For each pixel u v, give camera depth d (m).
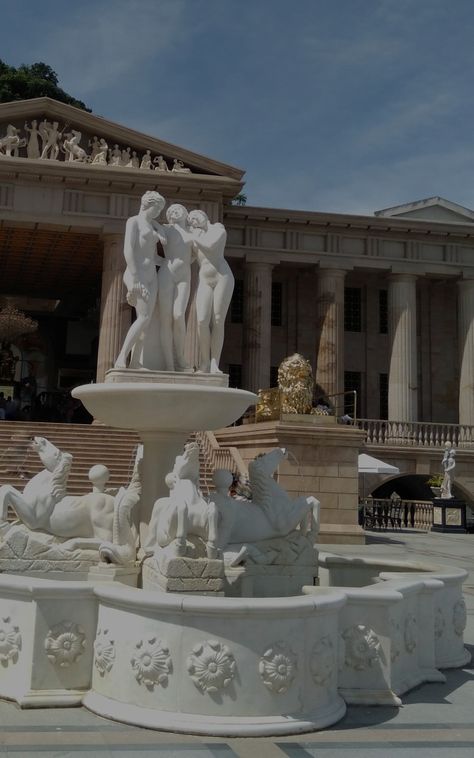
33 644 6.16
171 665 5.77
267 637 5.80
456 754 5.37
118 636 6.04
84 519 8.33
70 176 32.94
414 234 41.12
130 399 8.23
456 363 45.50
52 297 45.91
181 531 7.20
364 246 40.75
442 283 45.66
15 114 33.22
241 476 20.31
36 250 37.34
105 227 33.38
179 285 9.19
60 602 6.25
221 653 5.71
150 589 7.45
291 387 23.19
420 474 37.50
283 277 44.19
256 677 5.75
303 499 8.96
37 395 42.28
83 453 23.59
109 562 7.90
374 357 45.12
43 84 52.00
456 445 38.41
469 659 8.22
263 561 8.52
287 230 39.91
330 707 6.08
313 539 8.88
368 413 44.56
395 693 6.71
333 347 39.66
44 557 7.95
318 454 21.98
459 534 28.77
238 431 24.19
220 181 33.81
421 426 38.72
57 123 33.59
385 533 27.78
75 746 5.26
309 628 6.00
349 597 6.59
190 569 7.04
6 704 6.17
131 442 24.91
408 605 7.19
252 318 39.03
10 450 23.23
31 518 8.16
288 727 5.68
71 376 46.03
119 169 33.06
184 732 5.59
